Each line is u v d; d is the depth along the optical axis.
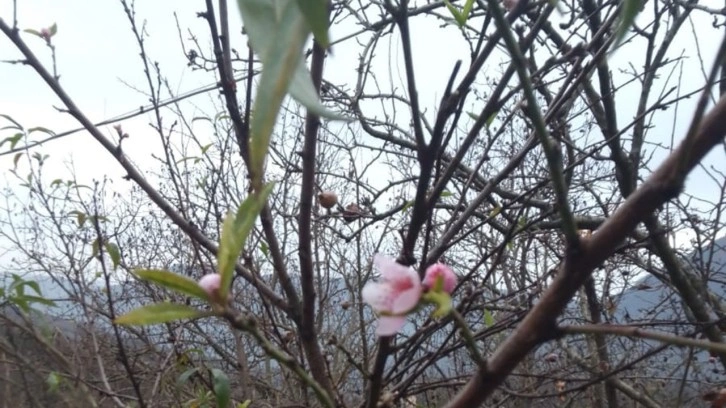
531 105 0.17
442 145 0.35
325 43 0.10
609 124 0.66
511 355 0.18
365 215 0.60
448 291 0.20
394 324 0.20
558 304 0.17
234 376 0.90
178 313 0.19
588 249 0.17
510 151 1.04
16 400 0.87
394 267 0.20
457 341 0.50
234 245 0.18
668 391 0.96
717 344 0.17
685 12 0.63
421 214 0.32
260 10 0.11
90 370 0.84
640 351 0.86
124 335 0.89
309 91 0.12
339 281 1.04
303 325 0.37
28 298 0.54
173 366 0.67
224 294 0.19
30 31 0.48
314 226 0.83
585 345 0.95
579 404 0.99
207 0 0.35
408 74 0.30
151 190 0.40
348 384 0.79
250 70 0.36
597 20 0.60
